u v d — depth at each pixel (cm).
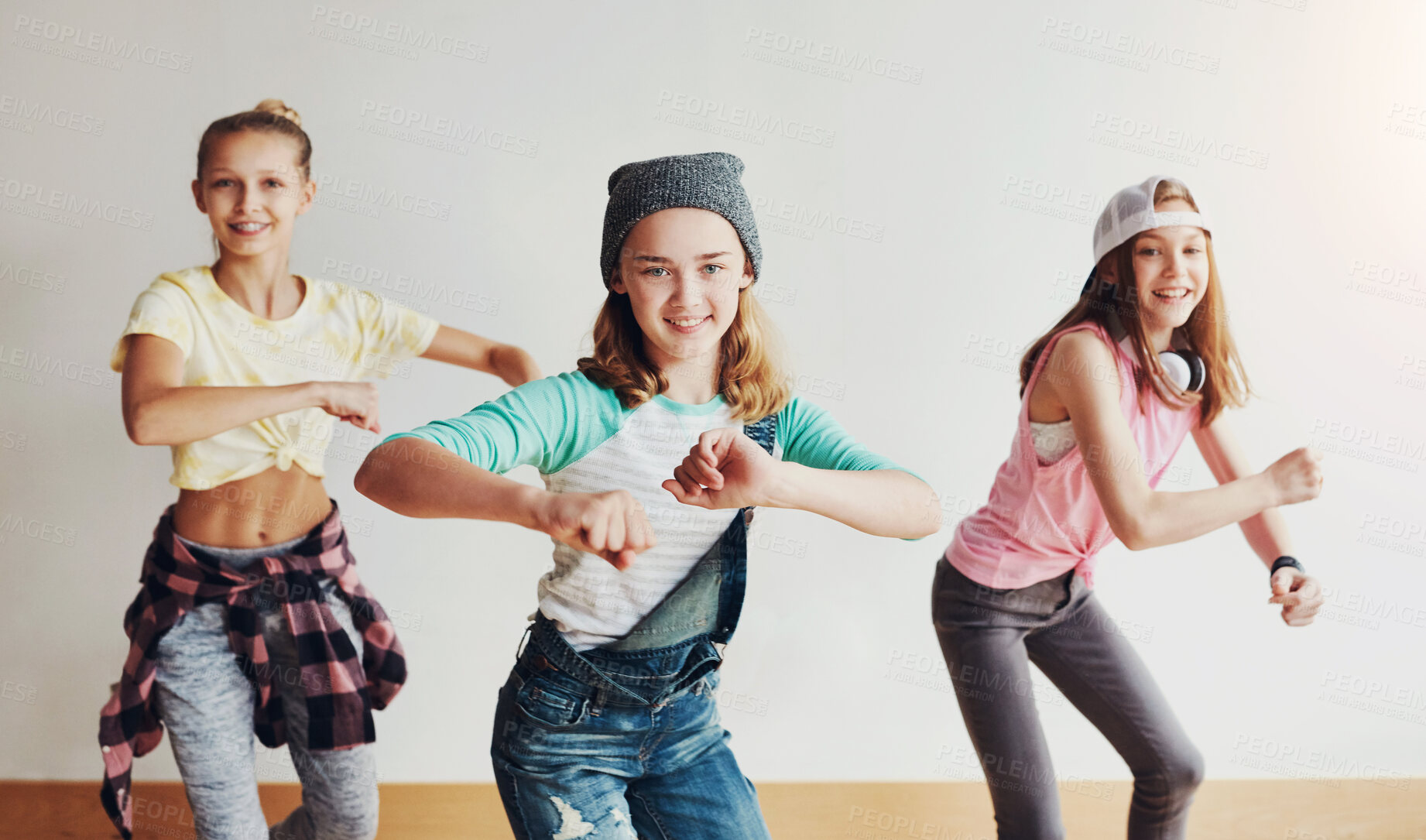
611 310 109
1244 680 190
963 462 183
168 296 147
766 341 114
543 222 172
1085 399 144
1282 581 165
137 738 144
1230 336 177
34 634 168
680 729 109
